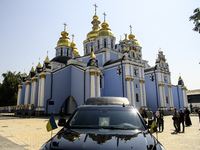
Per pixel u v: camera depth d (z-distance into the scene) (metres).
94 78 28.22
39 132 11.84
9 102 55.34
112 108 4.95
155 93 40.50
